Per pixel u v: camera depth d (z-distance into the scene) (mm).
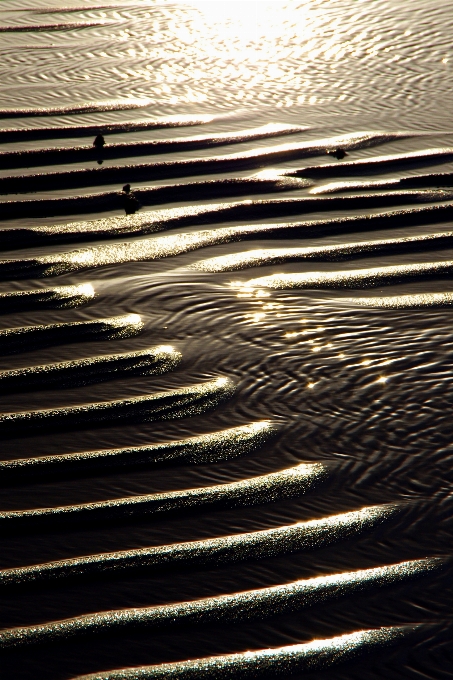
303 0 15695
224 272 7879
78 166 9766
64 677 4215
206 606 4598
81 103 11367
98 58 12961
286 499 5309
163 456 5637
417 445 5734
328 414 6039
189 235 8531
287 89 11977
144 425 5918
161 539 5004
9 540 4965
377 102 11547
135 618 4520
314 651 4375
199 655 4340
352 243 8383
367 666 4305
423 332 6926
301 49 13453
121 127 10703
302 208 9047
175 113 11141
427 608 4605
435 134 10633
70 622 4492
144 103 11406
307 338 6859
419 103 11484
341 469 5551
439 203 9125
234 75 12430
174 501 5277
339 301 7398
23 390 6250
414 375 6402
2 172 9609
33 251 8188
